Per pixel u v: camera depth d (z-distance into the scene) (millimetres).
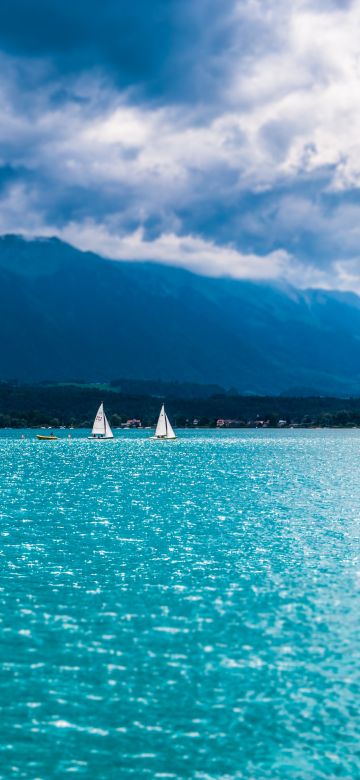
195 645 42812
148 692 36969
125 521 88938
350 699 36094
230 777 30125
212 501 110688
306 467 185000
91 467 186875
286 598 52031
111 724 34000
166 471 172750
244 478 152500
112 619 47656
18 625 46531
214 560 65188
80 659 40969
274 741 32531
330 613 48438
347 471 172000
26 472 170625
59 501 110562
